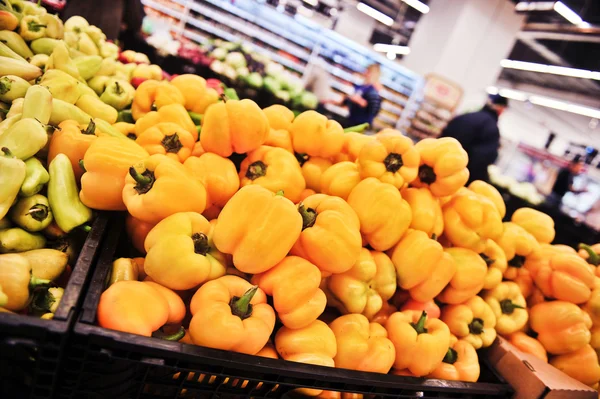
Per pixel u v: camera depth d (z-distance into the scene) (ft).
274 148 6.48
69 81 6.91
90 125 6.14
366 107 23.07
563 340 7.32
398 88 28.27
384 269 6.05
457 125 18.45
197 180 5.53
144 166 5.29
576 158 32.48
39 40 8.73
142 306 4.23
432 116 28.60
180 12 22.20
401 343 5.67
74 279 4.17
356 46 26.27
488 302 7.41
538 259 7.97
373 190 5.93
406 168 6.29
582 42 27.86
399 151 6.27
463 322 6.66
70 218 5.29
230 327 4.35
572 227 22.86
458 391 5.64
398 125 28.99
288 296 4.92
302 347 5.00
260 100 19.88
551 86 32.35
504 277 8.18
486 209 6.81
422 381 5.41
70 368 3.76
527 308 8.11
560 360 7.53
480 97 34.60
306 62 25.85
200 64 18.67
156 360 3.87
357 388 4.96
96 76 8.86
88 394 3.94
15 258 4.50
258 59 19.94
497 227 6.80
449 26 32.24
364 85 23.29
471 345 6.53
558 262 7.68
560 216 23.02
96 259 4.87
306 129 6.75
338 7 28.91
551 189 28.91
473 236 6.71
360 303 5.75
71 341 3.66
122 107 8.52
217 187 5.77
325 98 25.96
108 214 5.63
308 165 6.93
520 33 31.55
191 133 6.71
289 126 7.16
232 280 4.99
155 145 6.08
